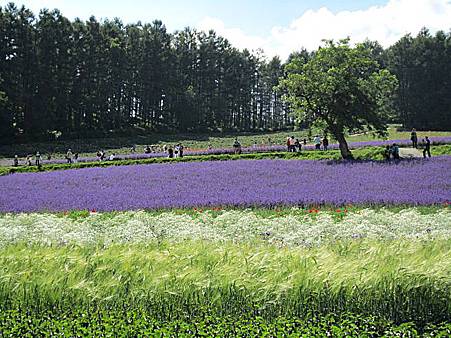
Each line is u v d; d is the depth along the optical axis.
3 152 76.75
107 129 104.88
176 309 7.21
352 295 7.17
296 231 13.13
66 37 97.62
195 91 128.75
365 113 42.53
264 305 7.00
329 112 43.56
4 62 89.88
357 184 26.44
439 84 114.00
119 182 32.38
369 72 44.66
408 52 117.75
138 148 83.38
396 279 7.29
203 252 8.22
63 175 38.84
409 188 24.45
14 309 7.20
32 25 95.75
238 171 34.88
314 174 31.59
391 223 14.24
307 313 7.06
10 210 22.89
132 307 7.20
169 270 7.50
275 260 7.71
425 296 7.29
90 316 6.94
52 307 7.25
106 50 104.94
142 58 115.75
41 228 13.73
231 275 7.31
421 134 87.19
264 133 120.31
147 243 9.86
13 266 7.77
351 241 9.78
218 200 22.17
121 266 7.61
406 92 119.31
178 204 22.05
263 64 149.88
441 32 117.88
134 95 116.75
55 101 94.56
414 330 6.59
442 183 25.80
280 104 149.50
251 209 20.69
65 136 93.00
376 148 48.62
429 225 13.81
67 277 7.41
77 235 11.95
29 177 38.47
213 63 131.62
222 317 6.99
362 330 6.59
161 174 35.53
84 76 100.94
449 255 7.84
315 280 7.20
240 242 11.13
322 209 20.88
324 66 43.84
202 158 49.41
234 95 135.25
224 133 118.38
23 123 90.75
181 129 120.12
